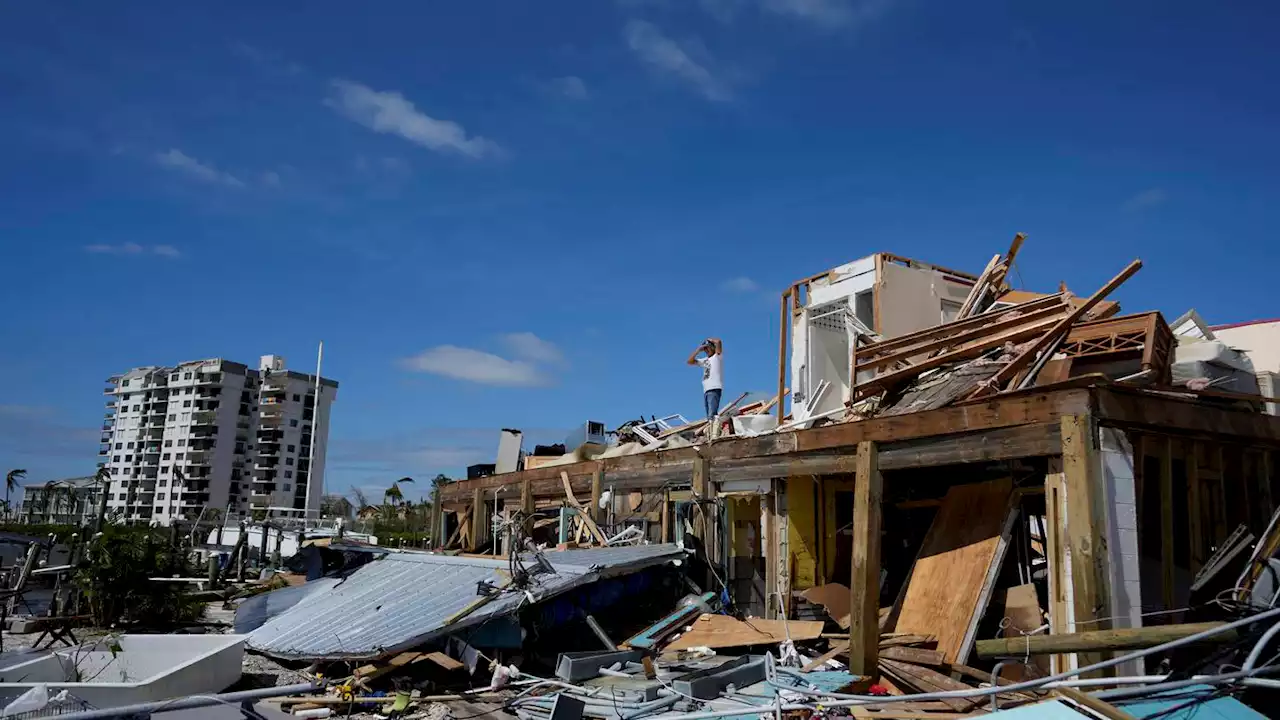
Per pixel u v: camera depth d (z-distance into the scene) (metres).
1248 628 7.27
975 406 9.95
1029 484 10.90
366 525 42.50
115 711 5.57
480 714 9.50
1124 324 10.98
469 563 14.41
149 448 115.06
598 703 8.97
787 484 13.18
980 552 10.66
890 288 18.38
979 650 8.63
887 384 13.34
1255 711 6.62
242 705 6.70
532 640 11.77
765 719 8.15
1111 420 9.03
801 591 12.86
